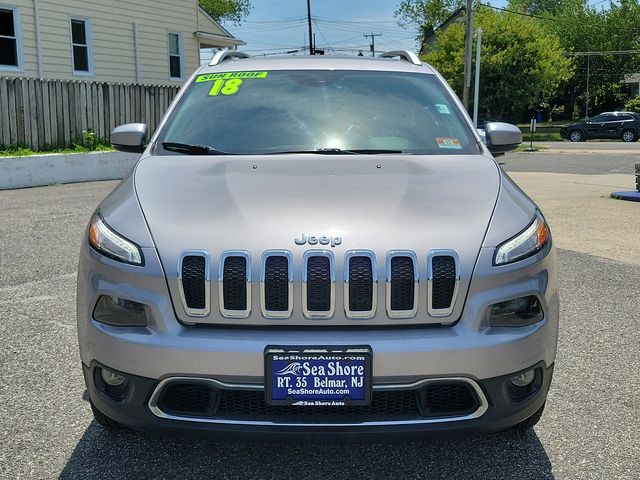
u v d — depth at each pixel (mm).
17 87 12945
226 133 3498
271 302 2412
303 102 3711
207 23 21906
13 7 15930
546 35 43375
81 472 2760
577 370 3881
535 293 2553
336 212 2613
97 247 2627
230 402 2408
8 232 7754
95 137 14484
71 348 4141
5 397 3449
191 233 2525
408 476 2756
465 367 2373
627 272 6195
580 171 16953
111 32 18469
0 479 2691
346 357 2328
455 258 2455
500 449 2971
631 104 45125
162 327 2416
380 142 3441
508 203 2811
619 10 53219
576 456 2910
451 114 3756
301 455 2920
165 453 2924
